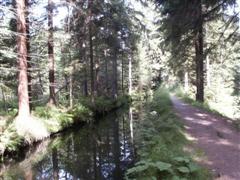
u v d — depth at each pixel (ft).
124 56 133.18
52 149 51.29
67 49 91.04
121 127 69.82
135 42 126.93
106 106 99.04
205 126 44.50
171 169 23.25
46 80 107.65
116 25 105.60
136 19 122.21
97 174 36.35
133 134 57.41
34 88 94.58
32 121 55.21
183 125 44.57
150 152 30.78
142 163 25.46
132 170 24.36
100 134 62.75
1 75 67.92
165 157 26.89
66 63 92.38
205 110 64.64
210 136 37.35
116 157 43.27
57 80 110.83
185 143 33.32
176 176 22.26
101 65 128.06
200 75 75.61
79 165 41.09
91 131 66.74
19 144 48.19
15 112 63.31
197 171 23.57
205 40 92.32
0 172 40.14
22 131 51.42
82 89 117.08
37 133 54.44
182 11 53.52
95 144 53.36
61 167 40.73
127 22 111.45
